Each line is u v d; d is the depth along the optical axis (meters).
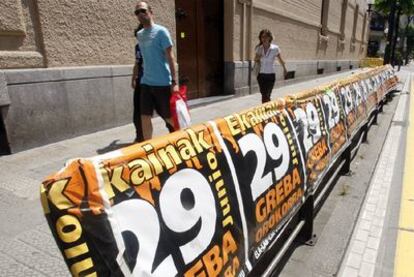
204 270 1.62
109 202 1.25
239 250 1.92
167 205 1.48
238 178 1.98
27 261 2.47
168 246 1.45
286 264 2.75
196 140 1.76
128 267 1.25
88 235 1.17
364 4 31.33
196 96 9.32
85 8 5.41
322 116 3.65
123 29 6.16
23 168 4.09
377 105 8.12
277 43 13.14
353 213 3.62
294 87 13.80
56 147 4.89
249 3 10.41
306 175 2.92
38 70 4.73
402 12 22.75
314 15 17.61
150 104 4.64
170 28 7.34
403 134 7.19
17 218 3.03
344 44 25.47
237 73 10.20
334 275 2.63
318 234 3.20
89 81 5.52
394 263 2.80
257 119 2.38
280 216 2.45
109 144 5.12
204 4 9.12
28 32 4.69
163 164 1.52
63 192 1.14
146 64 4.48
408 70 38.47
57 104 5.05
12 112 4.47
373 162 5.30
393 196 4.09
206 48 9.44
